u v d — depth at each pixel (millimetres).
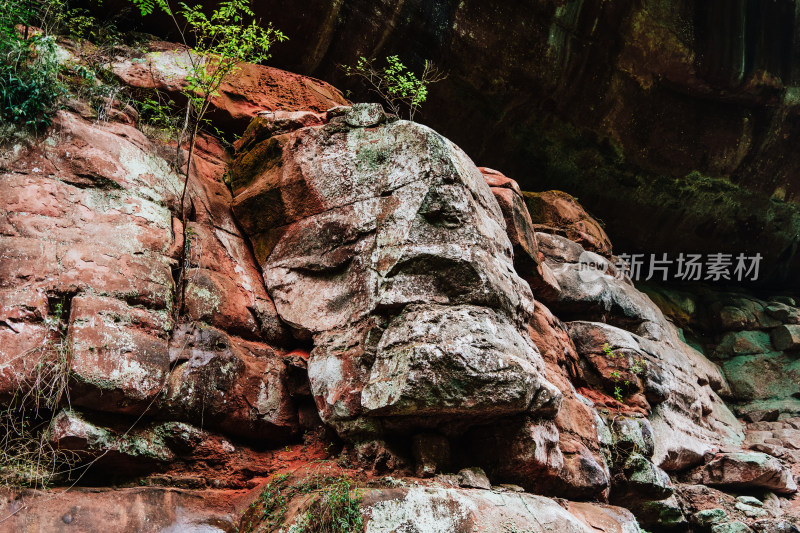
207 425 4605
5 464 3820
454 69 9164
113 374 4066
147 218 4766
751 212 11992
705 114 11000
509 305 4918
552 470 5016
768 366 10922
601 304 7582
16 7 4949
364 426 4543
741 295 12133
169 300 4594
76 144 4688
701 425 8383
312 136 5504
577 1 9586
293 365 4988
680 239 11992
